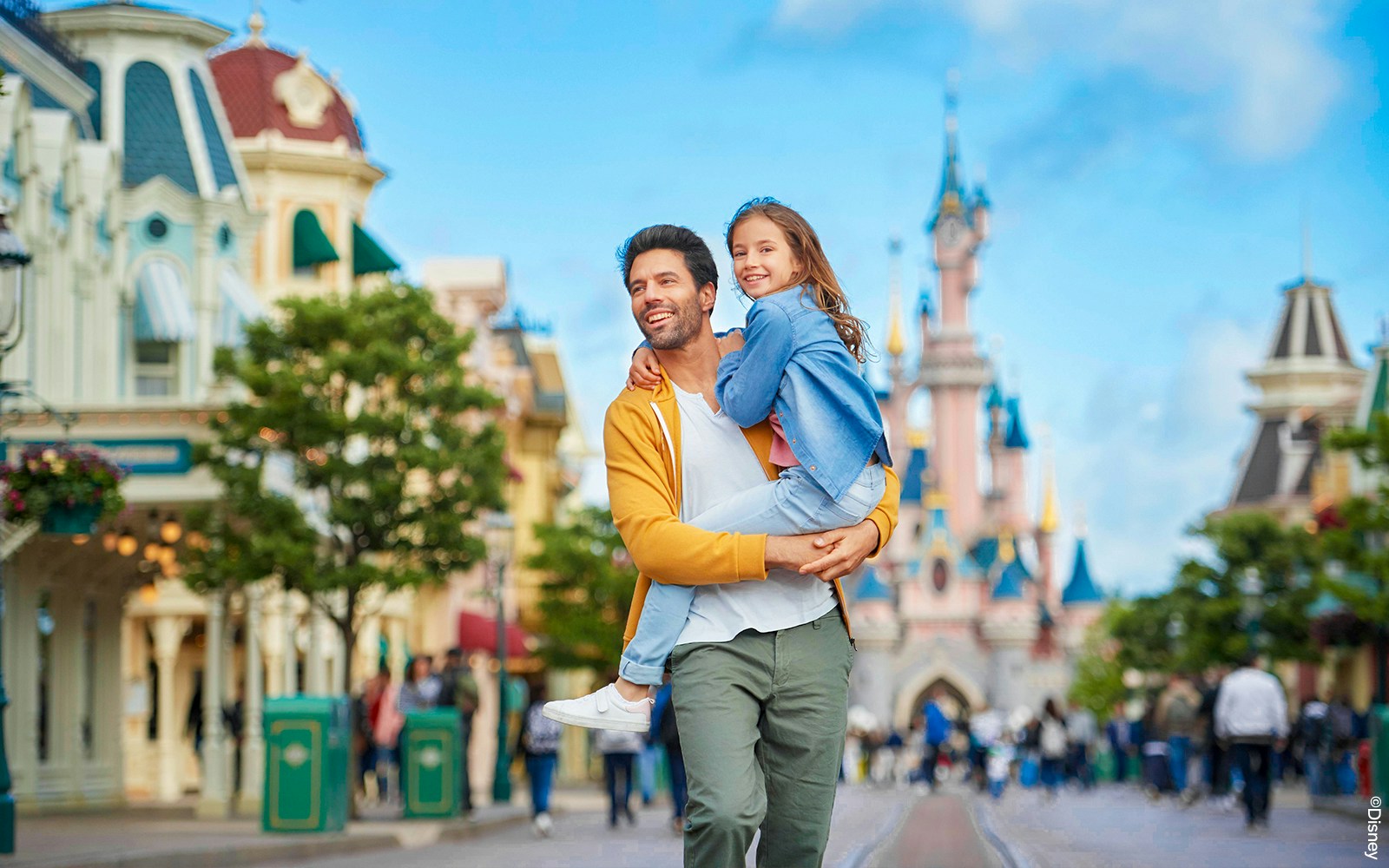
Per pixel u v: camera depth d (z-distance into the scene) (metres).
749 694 4.76
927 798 36.19
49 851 14.09
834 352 4.75
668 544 4.69
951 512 143.00
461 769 23.14
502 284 46.25
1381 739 19.70
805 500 4.70
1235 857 14.67
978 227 147.62
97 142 27.17
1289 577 53.03
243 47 38.62
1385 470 36.50
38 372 24.11
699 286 4.95
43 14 26.73
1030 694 132.50
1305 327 77.88
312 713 18.19
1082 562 140.38
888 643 131.12
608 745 23.06
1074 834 18.58
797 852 4.94
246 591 24.12
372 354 23.27
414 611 40.88
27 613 23.97
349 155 37.59
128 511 18.27
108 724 26.47
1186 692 28.25
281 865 15.84
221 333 28.59
